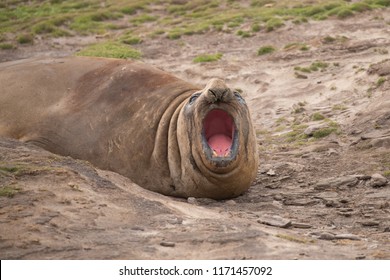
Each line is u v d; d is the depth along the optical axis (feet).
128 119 134.62
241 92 227.40
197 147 119.85
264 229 96.94
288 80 227.81
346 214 114.83
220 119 124.06
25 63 159.33
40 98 145.79
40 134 140.56
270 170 144.05
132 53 279.49
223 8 364.79
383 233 104.32
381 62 204.95
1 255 78.33
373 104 177.58
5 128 144.25
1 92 148.66
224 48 280.72
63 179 103.76
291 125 184.75
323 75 224.94
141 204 101.50
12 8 422.41
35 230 85.15
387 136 153.69
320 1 333.62
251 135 123.24
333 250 87.81
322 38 263.70
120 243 83.56
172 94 134.41
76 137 137.69
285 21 298.15
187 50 285.23
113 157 133.18
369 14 296.92
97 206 95.86
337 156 150.20
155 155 128.26
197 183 122.83
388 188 129.08
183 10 377.71
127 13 383.65
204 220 96.84
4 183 99.35
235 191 124.57
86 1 418.31
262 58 257.75
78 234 85.71
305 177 139.13
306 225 105.40
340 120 175.01
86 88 144.77
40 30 343.87
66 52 310.24
